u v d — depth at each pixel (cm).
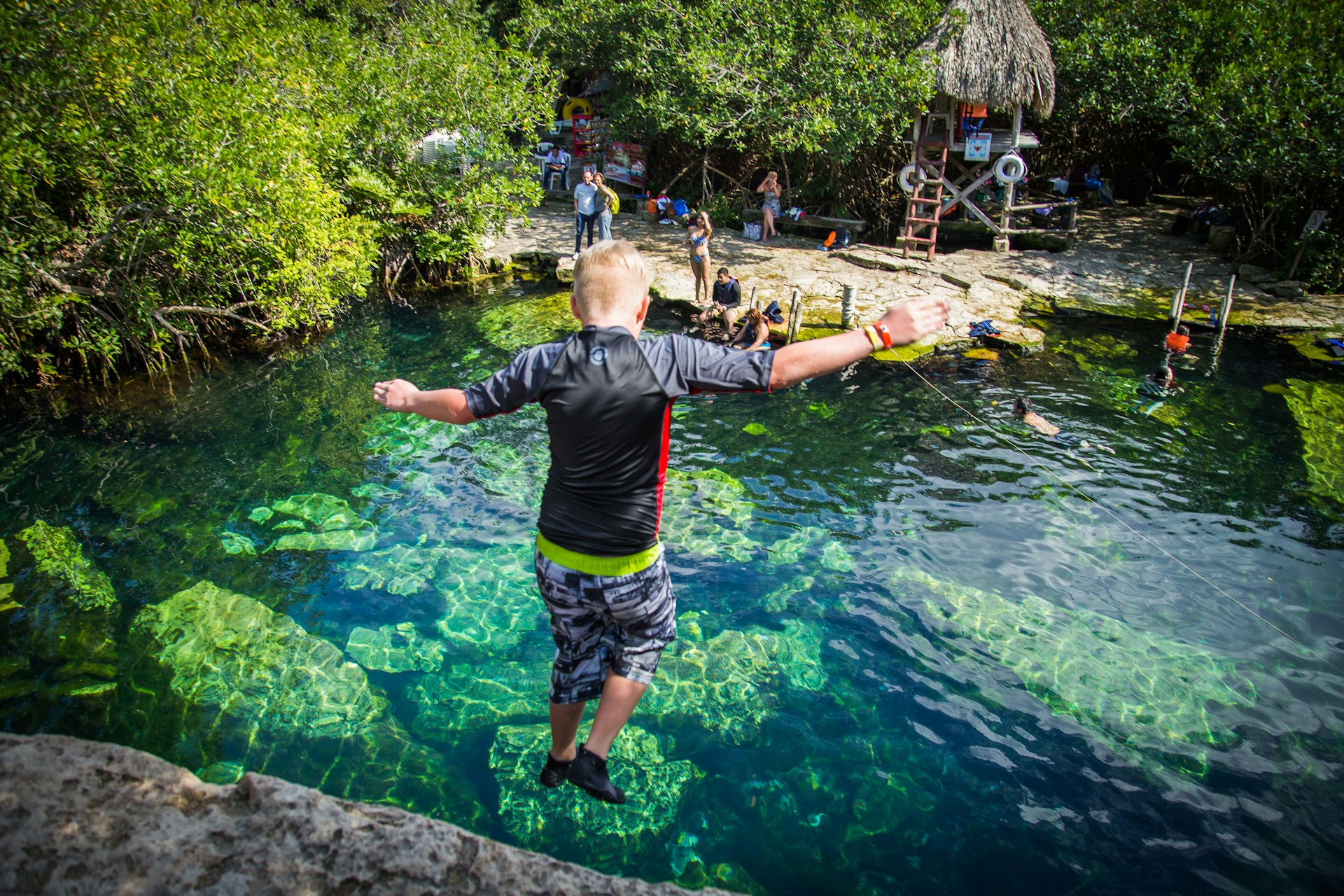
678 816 450
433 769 475
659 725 519
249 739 495
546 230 1908
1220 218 1812
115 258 1103
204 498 811
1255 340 1350
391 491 833
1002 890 413
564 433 227
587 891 219
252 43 1249
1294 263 1586
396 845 223
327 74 1500
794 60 1664
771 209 1845
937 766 496
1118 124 2125
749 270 1614
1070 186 2295
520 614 630
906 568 716
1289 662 607
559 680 263
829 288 1523
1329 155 1426
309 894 210
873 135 1644
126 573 678
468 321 1400
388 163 1617
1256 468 931
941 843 441
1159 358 1275
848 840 439
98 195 1041
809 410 1079
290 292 1248
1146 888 416
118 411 1023
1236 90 1557
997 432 1016
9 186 931
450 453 925
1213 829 456
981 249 1845
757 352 222
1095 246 1847
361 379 1141
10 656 570
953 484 881
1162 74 1733
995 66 1591
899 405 1096
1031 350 1297
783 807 460
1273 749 519
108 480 845
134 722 507
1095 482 894
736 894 229
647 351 225
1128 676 586
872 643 612
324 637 596
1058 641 622
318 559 705
